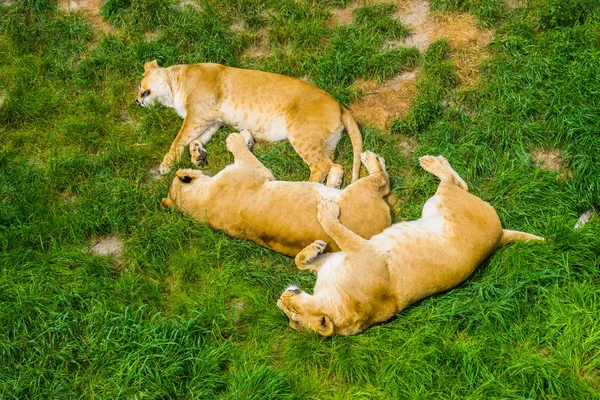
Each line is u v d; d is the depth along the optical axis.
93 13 7.89
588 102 6.11
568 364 4.51
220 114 6.48
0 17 7.75
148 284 5.29
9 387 4.61
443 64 6.68
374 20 7.27
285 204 5.30
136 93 6.96
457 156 5.99
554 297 4.85
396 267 4.80
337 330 4.81
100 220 5.77
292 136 6.12
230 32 7.43
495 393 4.40
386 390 4.53
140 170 6.23
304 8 7.51
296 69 6.98
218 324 5.00
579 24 6.87
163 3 7.59
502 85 6.45
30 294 5.16
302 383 4.64
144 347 4.74
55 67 7.20
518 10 7.25
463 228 4.95
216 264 5.46
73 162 6.20
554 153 6.05
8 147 6.42
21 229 5.62
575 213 5.48
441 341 4.71
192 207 5.68
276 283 5.29
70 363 4.80
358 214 5.22
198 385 4.61
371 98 6.68
